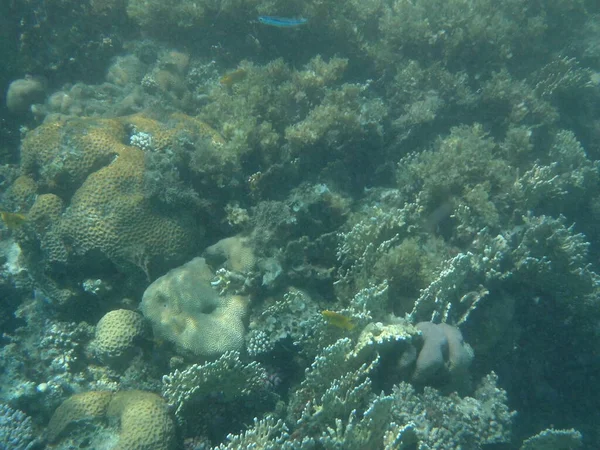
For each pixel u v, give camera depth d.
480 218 1.27
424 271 1.16
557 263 1.27
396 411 0.94
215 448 0.87
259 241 1.12
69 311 1.15
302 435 0.92
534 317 1.40
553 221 1.25
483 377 1.12
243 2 1.52
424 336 1.01
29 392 1.02
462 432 0.94
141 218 1.10
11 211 1.20
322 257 1.19
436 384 1.02
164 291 1.06
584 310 1.33
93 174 1.12
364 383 0.93
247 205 1.25
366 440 0.88
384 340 0.96
